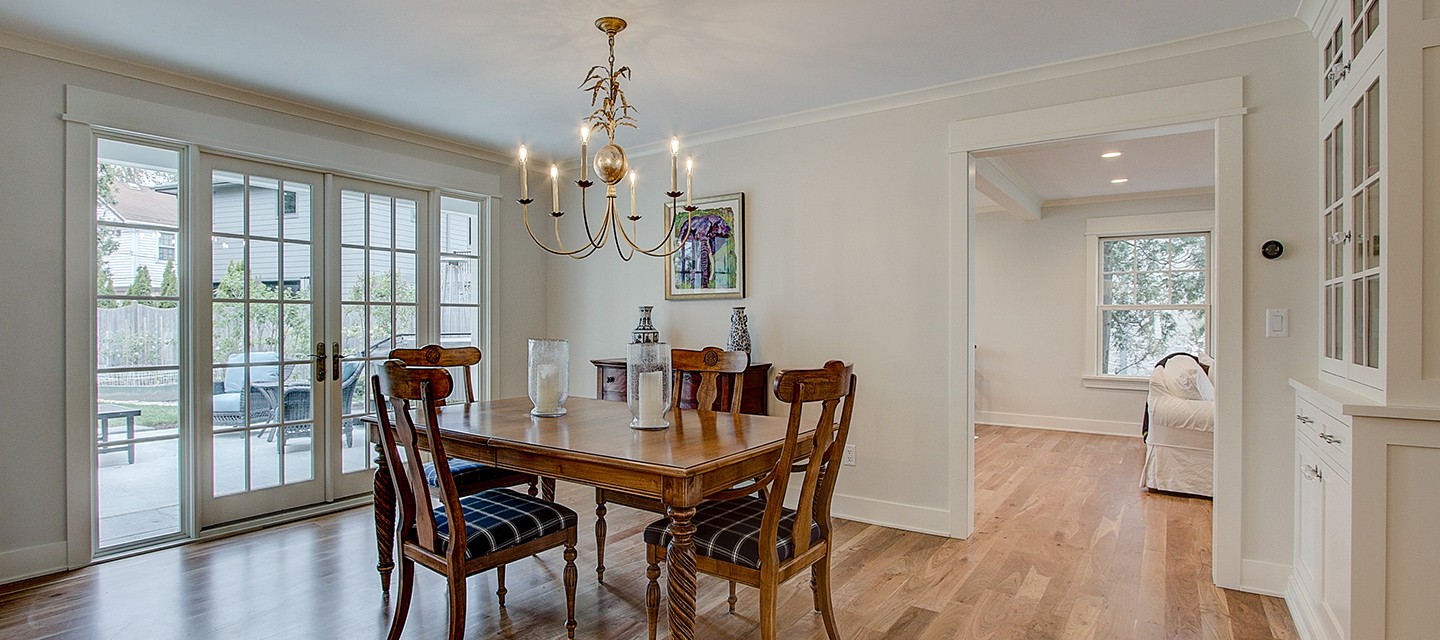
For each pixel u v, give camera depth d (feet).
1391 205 5.79
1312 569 7.39
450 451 7.93
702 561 6.77
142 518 10.27
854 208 11.80
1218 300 8.75
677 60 9.62
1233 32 8.59
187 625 7.78
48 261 9.17
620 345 14.99
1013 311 22.29
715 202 13.35
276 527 11.30
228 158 11.05
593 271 15.46
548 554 10.27
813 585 7.39
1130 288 20.86
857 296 11.78
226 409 11.11
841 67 9.92
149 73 9.93
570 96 11.19
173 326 10.52
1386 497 5.73
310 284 12.14
